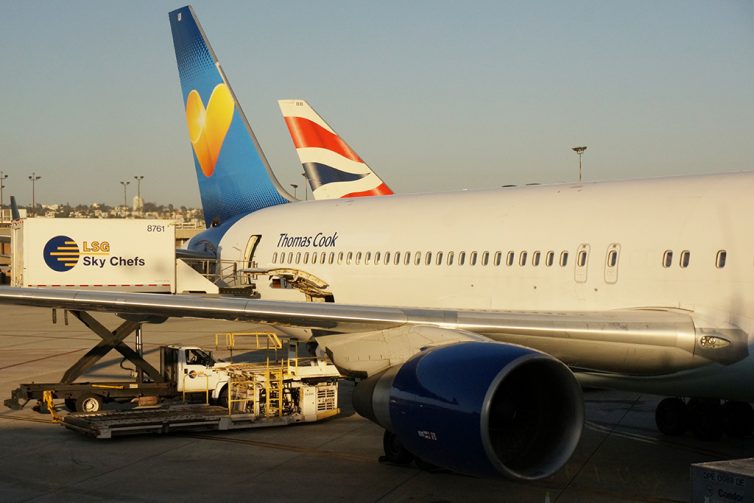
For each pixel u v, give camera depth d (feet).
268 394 55.88
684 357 43.04
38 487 41.68
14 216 131.23
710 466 31.58
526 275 55.21
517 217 57.93
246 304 43.55
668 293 46.65
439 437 34.63
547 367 35.12
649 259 47.98
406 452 44.91
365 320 41.39
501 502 39.17
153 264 95.09
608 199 52.75
